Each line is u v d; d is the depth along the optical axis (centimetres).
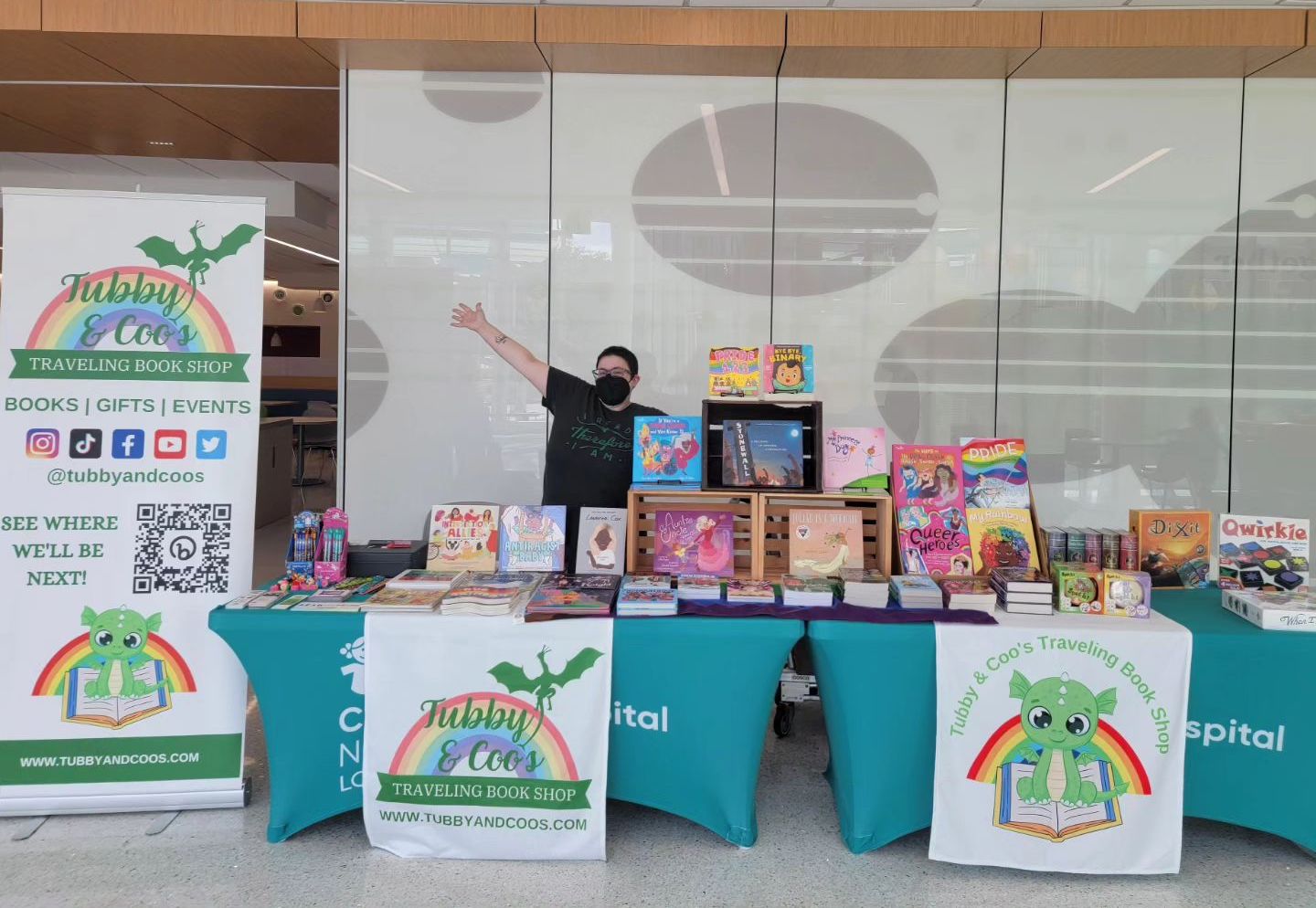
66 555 270
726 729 249
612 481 366
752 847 258
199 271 279
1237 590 264
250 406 280
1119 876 245
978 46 377
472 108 421
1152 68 401
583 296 429
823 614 246
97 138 579
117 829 265
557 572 286
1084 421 429
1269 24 370
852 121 421
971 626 238
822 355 430
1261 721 242
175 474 275
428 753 246
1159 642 234
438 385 429
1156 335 427
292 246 944
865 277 427
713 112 422
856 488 287
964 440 293
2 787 268
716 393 288
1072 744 237
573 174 425
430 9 377
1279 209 420
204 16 375
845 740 250
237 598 260
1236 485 430
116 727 272
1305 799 244
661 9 377
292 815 256
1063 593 252
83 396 272
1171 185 421
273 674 248
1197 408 428
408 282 427
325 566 272
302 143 589
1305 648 237
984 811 239
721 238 427
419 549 299
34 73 433
